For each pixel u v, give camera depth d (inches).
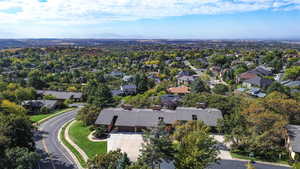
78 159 1424.7
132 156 1425.9
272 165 1300.4
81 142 1670.8
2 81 3627.0
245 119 1565.0
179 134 1387.8
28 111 2655.0
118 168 1050.7
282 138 1489.9
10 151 1056.8
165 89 3245.6
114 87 4042.8
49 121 2292.1
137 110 1980.8
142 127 1824.6
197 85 3016.7
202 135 1145.4
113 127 1924.2
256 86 3292.3
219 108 2057.1
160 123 1392.7
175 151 1170.6
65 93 3444.9
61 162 1382.9
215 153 1138.0
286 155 1382.9
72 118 2400.3
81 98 3427.7
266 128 1455.5
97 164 1088.8
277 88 2623.0
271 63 4813.0
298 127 1510.8
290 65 4557.1
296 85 2962.6
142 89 3745.1
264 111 1603.1
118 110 1977.1
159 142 1135.6
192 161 1031.6
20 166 978.7
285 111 1689.2
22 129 1306.6
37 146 1628.9
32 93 3129.9
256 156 1400.1
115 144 1610.5
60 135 1862.7
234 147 1475.1
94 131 1845.5
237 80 3954.2
